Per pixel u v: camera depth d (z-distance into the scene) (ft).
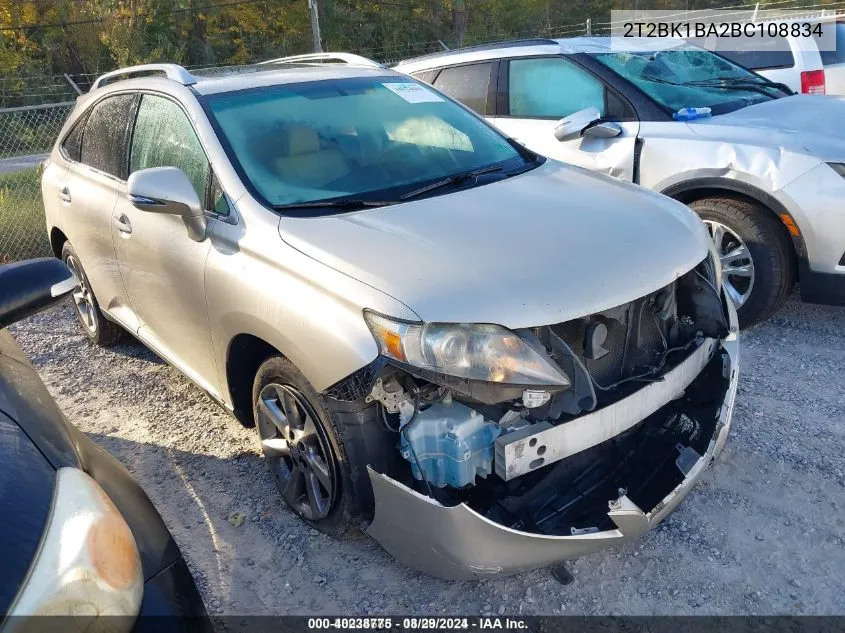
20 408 6.21
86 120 14.61
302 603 8.77
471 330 7.40
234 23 95.96
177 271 10.61
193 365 11.52
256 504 10.60
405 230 8.81
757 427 11.65
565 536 7.59
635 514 7.65
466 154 11.57
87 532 5.09
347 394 7.86
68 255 15.79
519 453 7.54
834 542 9.17
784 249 14.12
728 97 16.90
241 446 12.12
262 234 9.25
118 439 12.62
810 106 15.92
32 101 79.10
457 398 7.90
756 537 9.34
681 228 9.36
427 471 7.85
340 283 8.09
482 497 7.98
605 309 7.84
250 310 9.05
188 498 10.84
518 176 10.88
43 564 4.80
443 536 7.51
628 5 108.88
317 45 47.67
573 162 16.79
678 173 14.90
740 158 14.14
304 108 11.31
